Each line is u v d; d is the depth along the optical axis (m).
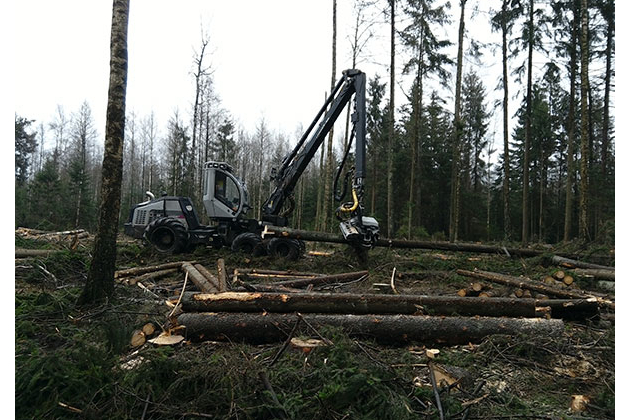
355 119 8.49
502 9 16.20
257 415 2.58
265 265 9.48
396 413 2.49
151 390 2.71
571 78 16.91
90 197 27.67
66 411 2.57
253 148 38.53
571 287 7.19
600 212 23.06
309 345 3.47
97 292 5.04
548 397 3.12
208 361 3.17
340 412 2.61
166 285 7.20
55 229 19.14
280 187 10.53
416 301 4.36
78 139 36.41
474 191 34.06
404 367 3.26
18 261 7.15
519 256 10.45
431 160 31.67
